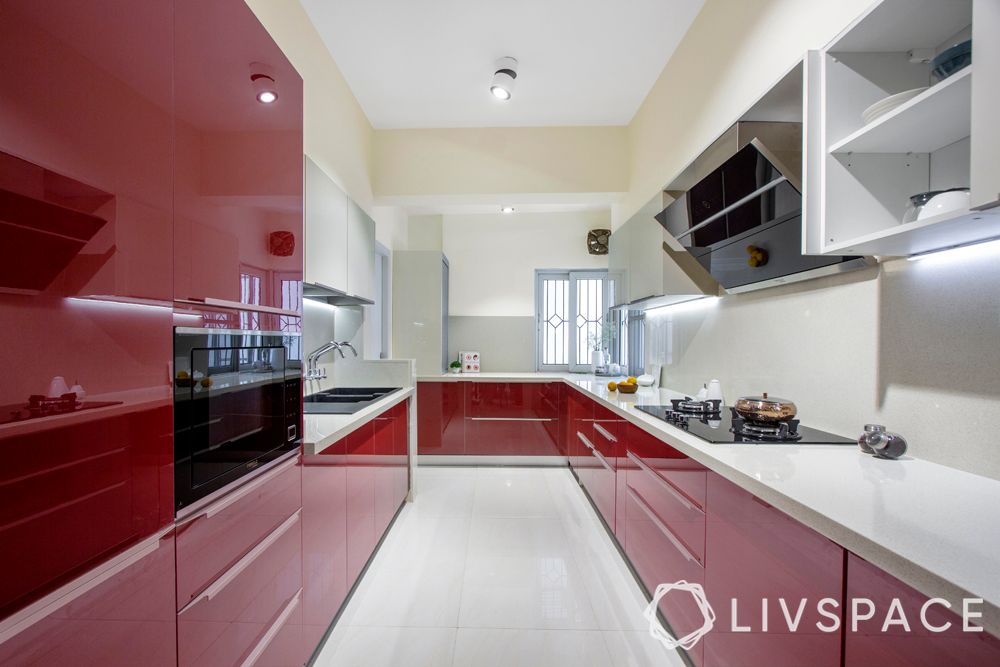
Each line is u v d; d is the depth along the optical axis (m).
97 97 0.74
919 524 0.81
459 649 1.70
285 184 1.40
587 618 1.88
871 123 1.09
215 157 1.07
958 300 1.13
